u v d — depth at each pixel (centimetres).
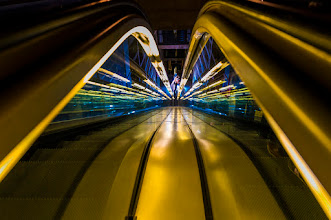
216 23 243
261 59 132
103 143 325
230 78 996
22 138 89
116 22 261
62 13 174
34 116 97
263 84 119
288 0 139
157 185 218
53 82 114
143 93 1769
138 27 446
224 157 261
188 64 1347
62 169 222
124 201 192
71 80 134
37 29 136
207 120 812
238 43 171
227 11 245
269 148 279
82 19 196
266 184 199
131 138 385
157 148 300
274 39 140
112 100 1098
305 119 85
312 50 104
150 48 835
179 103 4375
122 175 225
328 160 75
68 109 653
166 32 1542
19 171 211
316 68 99
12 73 104
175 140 346
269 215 168
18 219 162
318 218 160
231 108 945
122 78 955
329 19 109
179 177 229
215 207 188
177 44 1582
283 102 99
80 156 262
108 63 1061
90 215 171
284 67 116
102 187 203
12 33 119
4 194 182
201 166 252
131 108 1475
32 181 200
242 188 197
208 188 212
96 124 600
